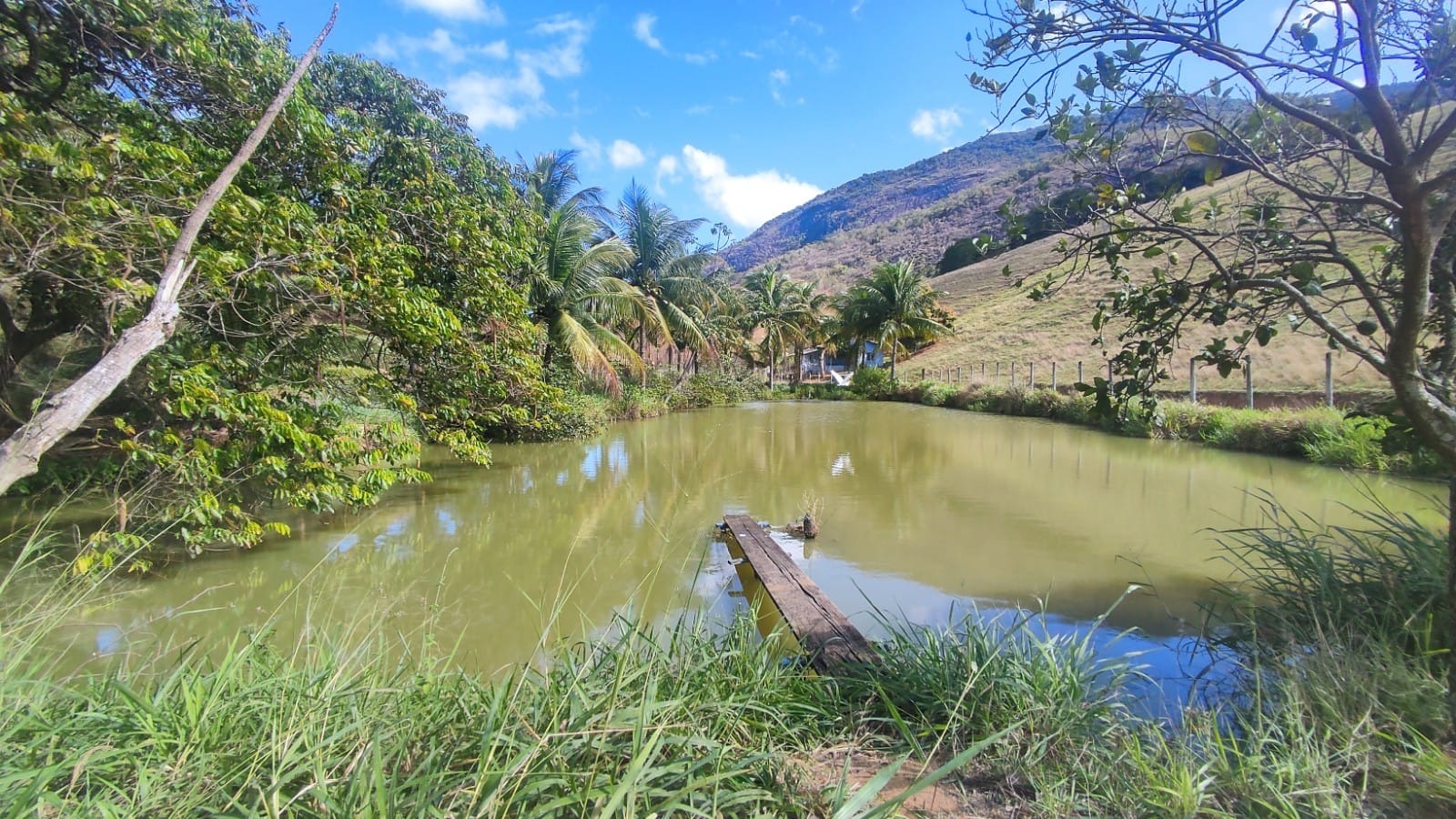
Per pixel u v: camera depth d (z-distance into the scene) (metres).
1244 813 1.97
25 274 4.45
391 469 6.48
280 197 5.64
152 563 5.14
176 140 5.67
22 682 2.05
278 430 5.15
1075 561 5.77
